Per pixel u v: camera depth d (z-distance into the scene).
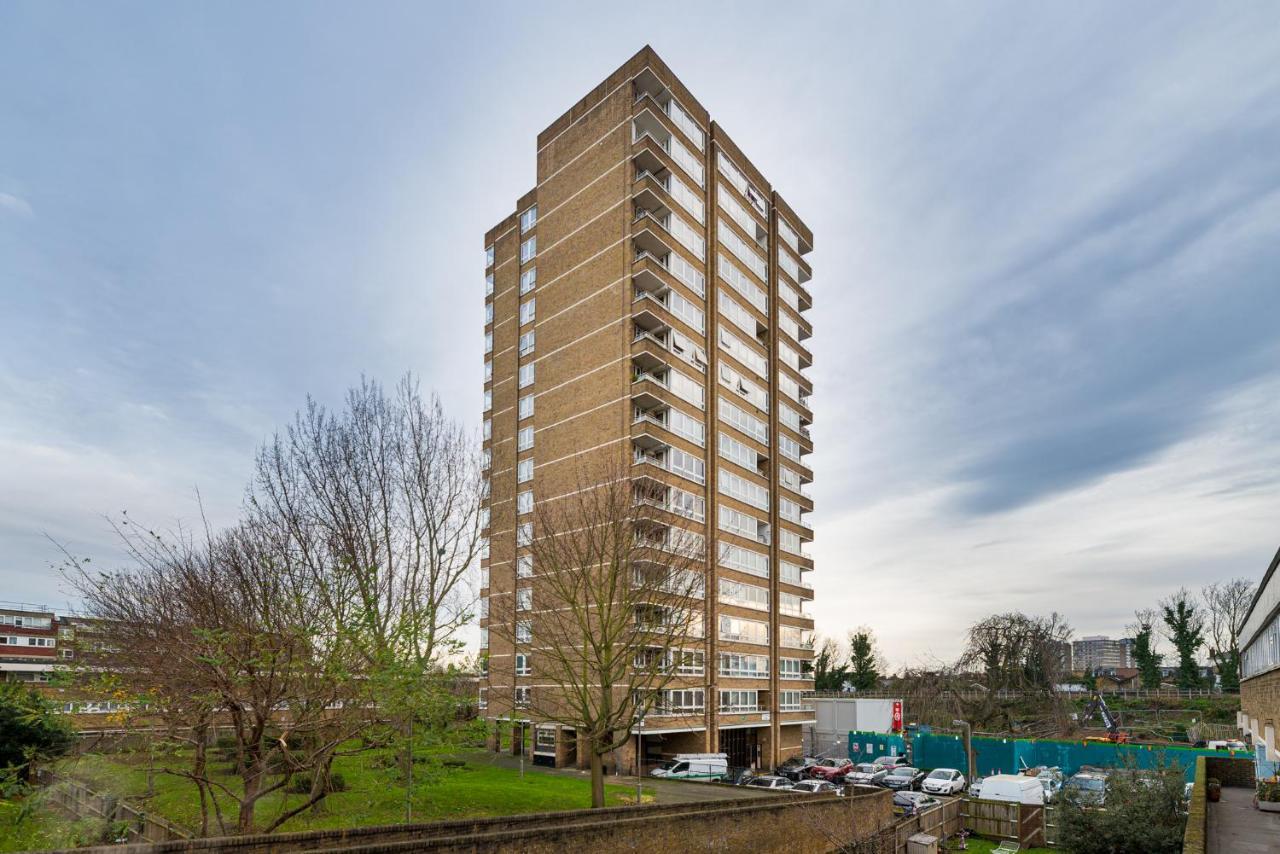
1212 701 82.69
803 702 63.03
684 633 34.25
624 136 52.69
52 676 18.66
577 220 55.12
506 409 59.53
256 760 18.48
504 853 17.52
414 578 24.52
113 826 20.34
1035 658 68.00
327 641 18.39
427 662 20.17
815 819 27.97
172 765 21.34
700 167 56.62
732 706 52.25
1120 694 90.31
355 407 27.08
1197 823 17.84
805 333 69.44
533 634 35.69
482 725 20.97
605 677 30.61
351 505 24.66
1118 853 25.66
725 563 53.31
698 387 53.12
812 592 64.69
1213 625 109.81
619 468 46.59
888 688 96.12
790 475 63.72
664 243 51.69
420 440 27.64
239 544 24.16
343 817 22.59
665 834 21.80
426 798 26.64
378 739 19.08
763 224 64.19
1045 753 50.34
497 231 64.56
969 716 64.94
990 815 34.19
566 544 38.06
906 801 39.66
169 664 17.78
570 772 43.28
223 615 18.19
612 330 51.09
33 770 25.14
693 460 51.62
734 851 24.09
